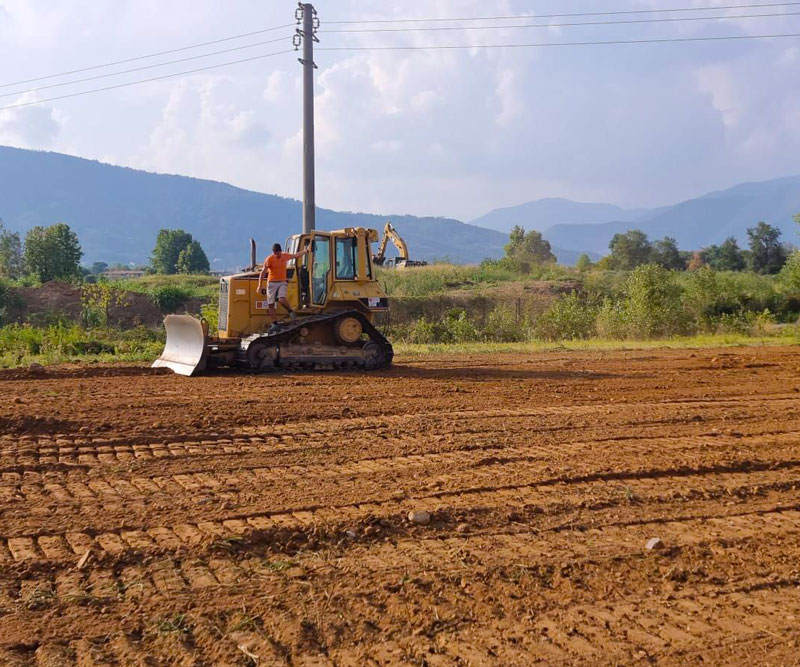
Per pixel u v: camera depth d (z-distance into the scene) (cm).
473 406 1042
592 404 1079
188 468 700
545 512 591
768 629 408
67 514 568
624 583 467
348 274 1473
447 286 4075
